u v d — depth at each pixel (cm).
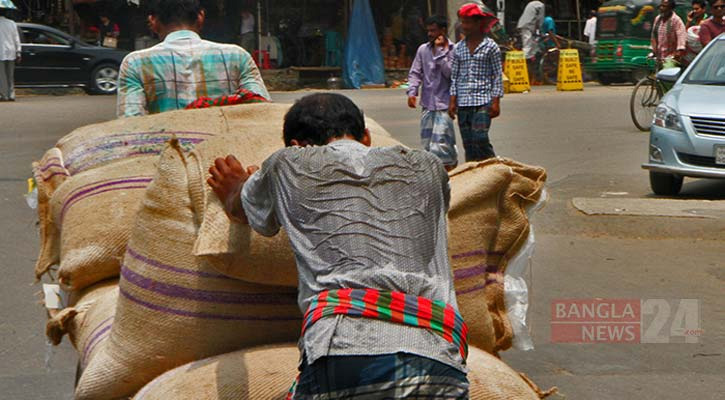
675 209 1051
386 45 3075
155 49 577
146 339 391
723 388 582
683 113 1137
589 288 789
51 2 3167
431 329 305
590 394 572
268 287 389
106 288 467
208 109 514
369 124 517
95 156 508
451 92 1133
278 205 327
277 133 421
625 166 1377
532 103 2256
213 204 378
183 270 388
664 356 639
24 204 1097
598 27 2839
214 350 391
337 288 308
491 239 446
